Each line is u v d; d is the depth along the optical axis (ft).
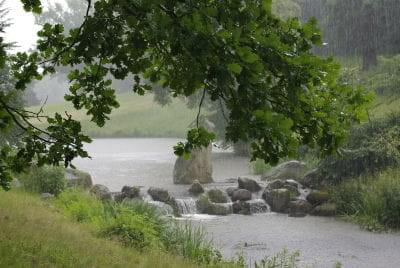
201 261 44.16
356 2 168.66
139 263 36.58
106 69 22.47
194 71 16.07
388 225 64.95
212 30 14.84
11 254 28.48
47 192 66.13
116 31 17.11
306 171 92.89
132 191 77.05
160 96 169.48
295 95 16.65
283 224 67.92
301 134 18.17
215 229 64.80
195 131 20.43
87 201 59.31
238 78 15.01
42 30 21.47
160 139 229.86
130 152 166.40
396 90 127.24
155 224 50.44
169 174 109.81
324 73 16.57
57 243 34.86
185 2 15.49
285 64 15.88
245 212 76.02
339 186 78.48
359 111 18.24
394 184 69.10
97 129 261.24
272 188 82.33
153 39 16.65
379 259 50.90
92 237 42.45
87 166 125.18
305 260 50.44
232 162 132.26
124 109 300.20
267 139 16.07
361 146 81.66
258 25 16.31
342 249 54.80
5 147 23.99
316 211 73.87
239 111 15.60
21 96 56.24
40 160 22.58
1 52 22.11
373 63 173.27
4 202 46.55
